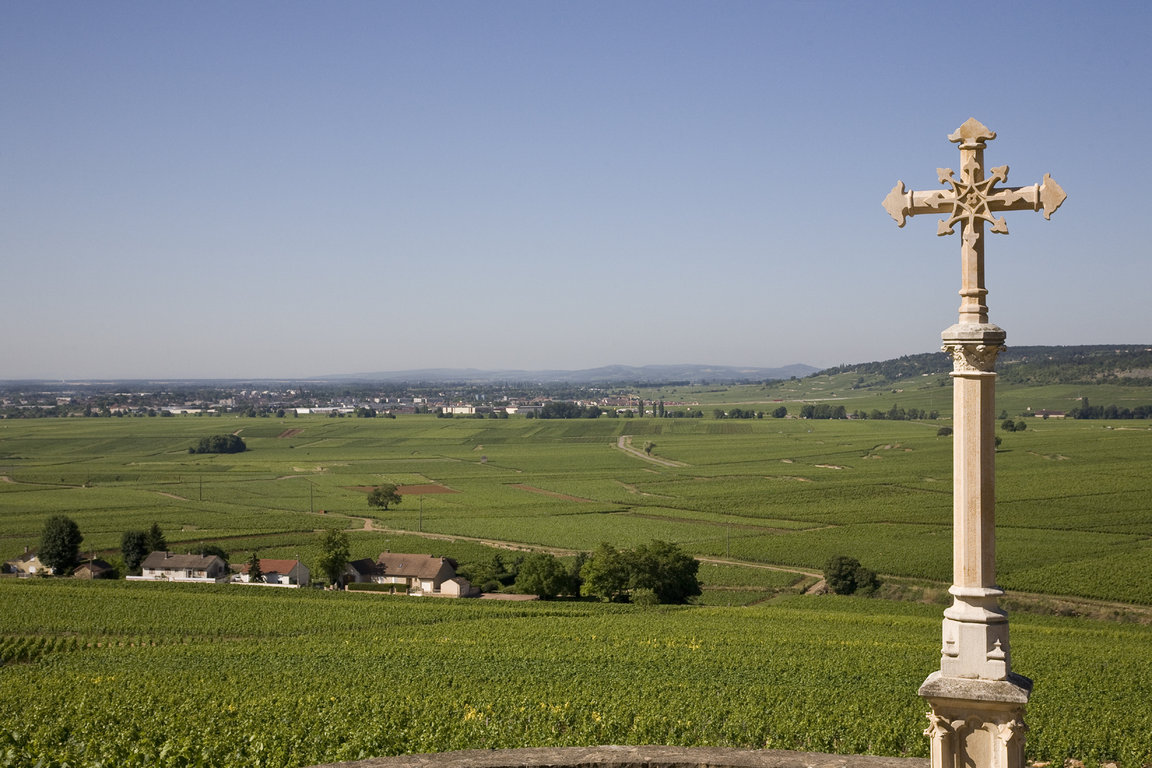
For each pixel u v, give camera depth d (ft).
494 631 195.21
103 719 99.50
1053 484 425.69
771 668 151.84
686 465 622.95
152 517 419.95
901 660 159.12
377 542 350.84
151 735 86.28
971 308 28.81
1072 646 176.86
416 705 110.22
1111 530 332.39
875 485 487.20
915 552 309.63
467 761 38.42
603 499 475.72
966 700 28.09
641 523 399.03
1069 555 290.56
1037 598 248.11
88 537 367.25
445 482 560.61
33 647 184.96
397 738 80.43
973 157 29.09
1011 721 27.96
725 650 169.07
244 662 159.84
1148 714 112.98
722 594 268.41
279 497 496.23
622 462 652.89
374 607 232.12
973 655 28.35
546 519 413.80
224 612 223.30
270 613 222.69
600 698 119.24
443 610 229.04
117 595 248.11
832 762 37.47
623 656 162.50
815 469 568.82
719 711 108.58
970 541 28.60
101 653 171.63
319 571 293.84
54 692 124.36
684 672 148.77
